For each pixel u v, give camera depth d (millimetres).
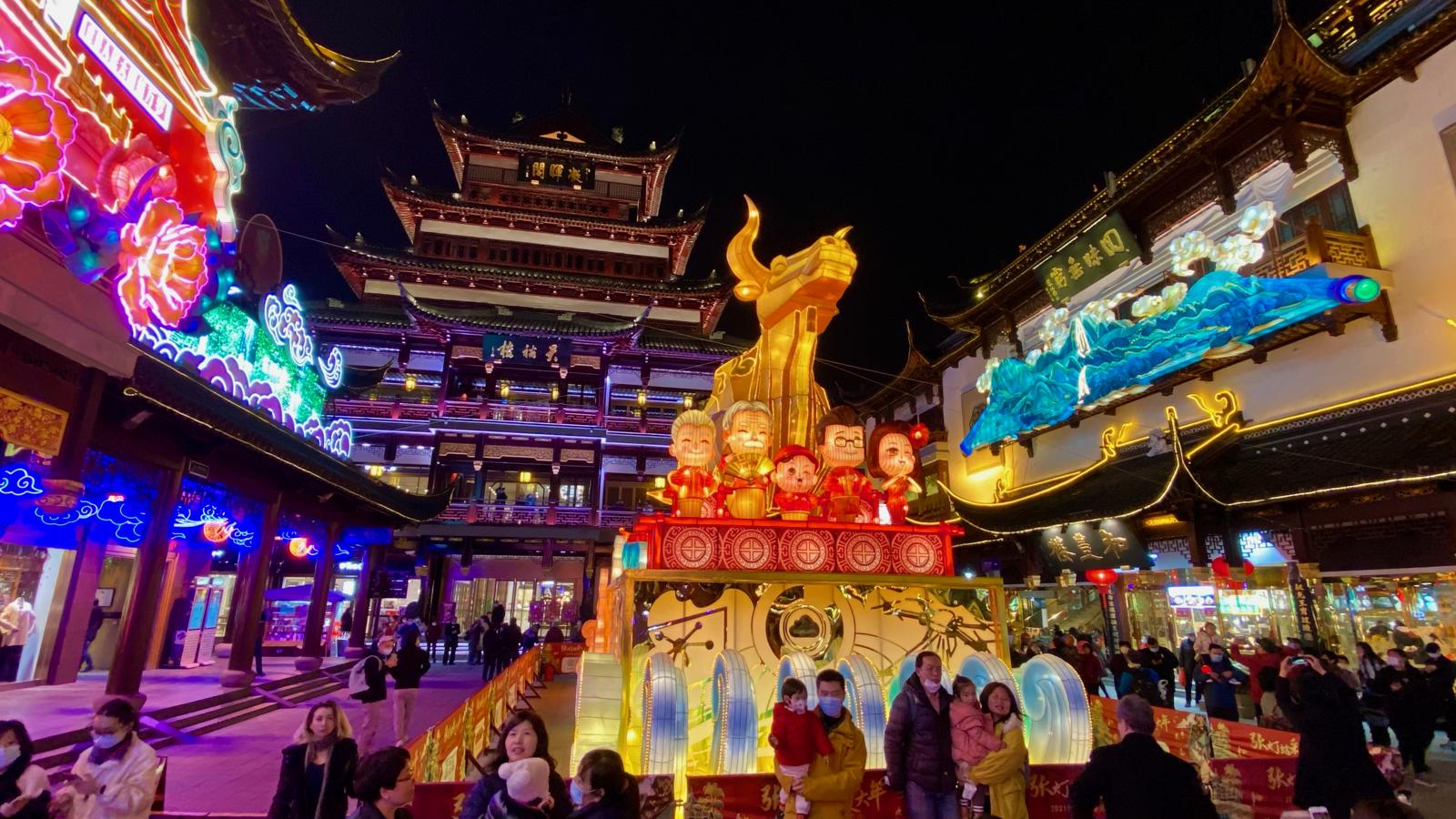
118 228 10391
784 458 11352
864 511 11625
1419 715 12312
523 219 50656
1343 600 18469
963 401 40344
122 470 13812
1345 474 17812
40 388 10219
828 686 6602
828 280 12375
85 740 11586
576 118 56938
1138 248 26797
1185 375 24406
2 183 8484
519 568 43188
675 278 51438
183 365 13383
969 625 10820
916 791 6312
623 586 10500
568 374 45375
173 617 22500
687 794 7082
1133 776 4914
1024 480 34188
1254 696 14852
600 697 10938
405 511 26594
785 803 6457
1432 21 17875
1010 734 6340
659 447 43844
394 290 47062
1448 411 17188
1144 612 24828
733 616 10234
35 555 17844
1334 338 20328
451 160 55219
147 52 11516
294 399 19297
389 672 13062
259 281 17281
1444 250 17812
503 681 13672
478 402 42750
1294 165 20672
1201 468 22000
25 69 8750
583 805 4375
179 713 14430
